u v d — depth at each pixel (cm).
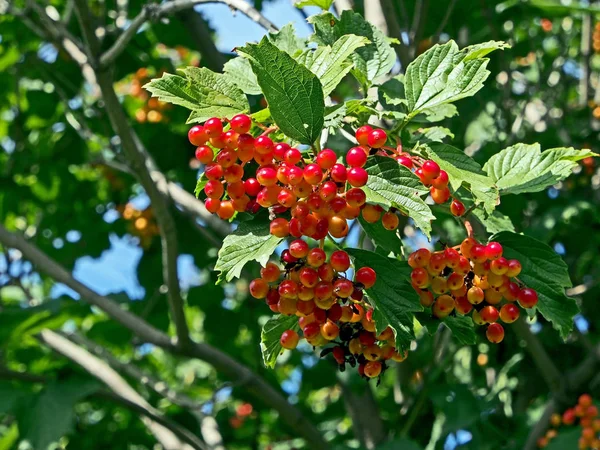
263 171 50
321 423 127
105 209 132
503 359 112
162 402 117
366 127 52
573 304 54
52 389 94
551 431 98
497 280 53
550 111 124
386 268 52
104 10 107
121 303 103
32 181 127
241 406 129
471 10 106
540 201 110
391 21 75
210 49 105
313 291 51
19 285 114
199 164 122
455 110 61
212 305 119
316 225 50
